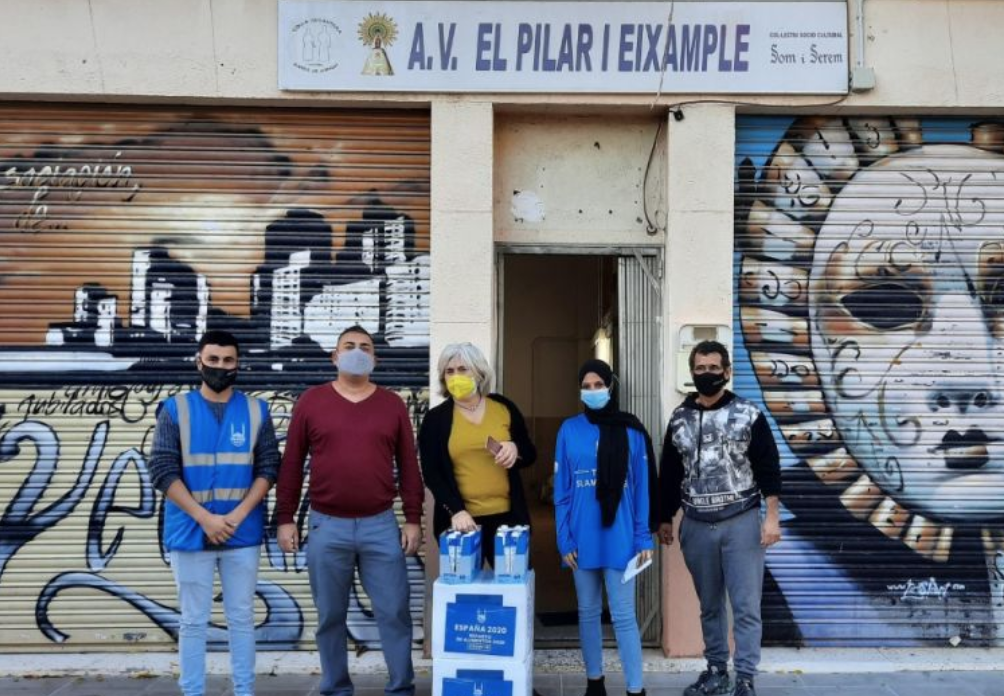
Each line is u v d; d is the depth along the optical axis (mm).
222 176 6043
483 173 5832
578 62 5824
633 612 4883
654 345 6109
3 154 5980
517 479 4996
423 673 5555
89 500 5898
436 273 5793
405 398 6004
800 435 6012
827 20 5840
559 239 6125
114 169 6008
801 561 6000
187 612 4621
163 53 5820
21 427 5906
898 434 6023
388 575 4844
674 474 5133
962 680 5461
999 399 6039
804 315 6051
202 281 6016
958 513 6000
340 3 5820
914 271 6078
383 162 6070
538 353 8938
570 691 5285
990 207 6094
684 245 5852
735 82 5836
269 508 5938
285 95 5855
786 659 5773
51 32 5793
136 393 5953
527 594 4523
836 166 6105
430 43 5816
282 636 5918
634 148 6164
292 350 6020
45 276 5969
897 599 5996
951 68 5887
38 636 5867
